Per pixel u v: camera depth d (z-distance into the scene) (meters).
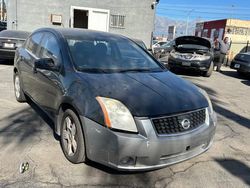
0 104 5.73
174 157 3.17
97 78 3.55
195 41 12.01
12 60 11.45
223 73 14.15
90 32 4.76
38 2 16.95
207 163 3.85
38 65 4.00
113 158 3.00
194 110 3.36
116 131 2.97
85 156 3.37
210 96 8.15
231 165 3.85
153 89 3.47
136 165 3.01
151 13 18.09
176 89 3.62
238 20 25.20
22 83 5.52
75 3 17.33
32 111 5.38
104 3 17.61
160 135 3.03
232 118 6.06
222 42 14.44
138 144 2.94
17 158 3.59
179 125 3.17
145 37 18.34
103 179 3.28
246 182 3.45
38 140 4.12
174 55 11.95
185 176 3.48
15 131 4.40
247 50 22.73
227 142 4.65
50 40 4.59
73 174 3.33
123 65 4.19
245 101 7.85
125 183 3.24
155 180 3.34
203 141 3.41
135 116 3.00
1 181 3.10
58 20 17.30
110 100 3.12
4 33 10.87
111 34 4.98
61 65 3.93
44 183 3.12
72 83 3.57
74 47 4.15
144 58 4.61
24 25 17.06
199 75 12.48
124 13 17.89
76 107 3.31
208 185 3.33
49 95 4.16
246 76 13.14
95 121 3.10
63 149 3.72
